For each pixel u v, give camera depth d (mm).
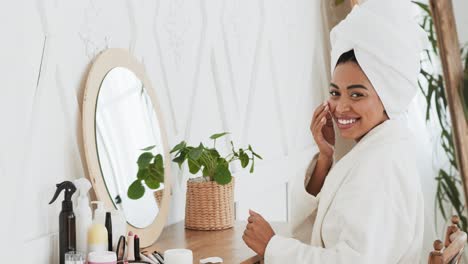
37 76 1854
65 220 1764
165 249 2055
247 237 1904
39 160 1848
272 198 3293
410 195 1736
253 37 3072
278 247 1811
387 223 1715
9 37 1761
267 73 3203
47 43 1879
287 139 3391
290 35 3434
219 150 2793
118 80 2113
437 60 3834
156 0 2377
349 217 1704
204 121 2680
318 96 3777
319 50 3764
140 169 2111
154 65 2371
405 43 1805
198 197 2305
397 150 1771
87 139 1952
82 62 2021
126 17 2230
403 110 1852
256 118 3098
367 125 1828
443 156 3943
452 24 1771
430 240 3941
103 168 2002
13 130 1768
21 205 1782
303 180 2020
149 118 2250
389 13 1812
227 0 2844
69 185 1773
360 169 1749
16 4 1782
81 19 2014
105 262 1664
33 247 1801
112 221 1862
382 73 1793
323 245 1828
